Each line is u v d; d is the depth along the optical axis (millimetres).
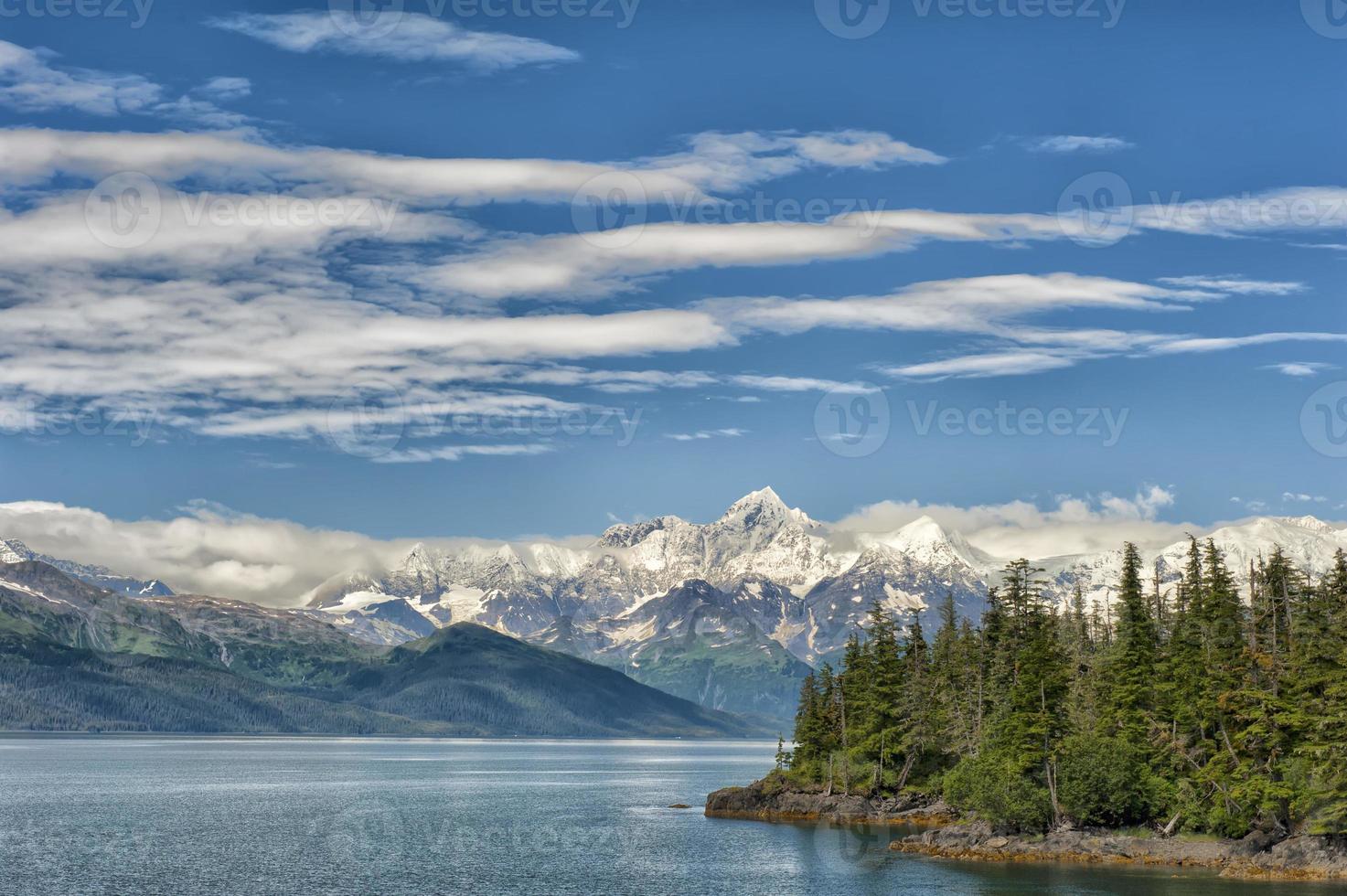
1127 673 168125
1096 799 160875
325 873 163000
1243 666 152875
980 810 169250
